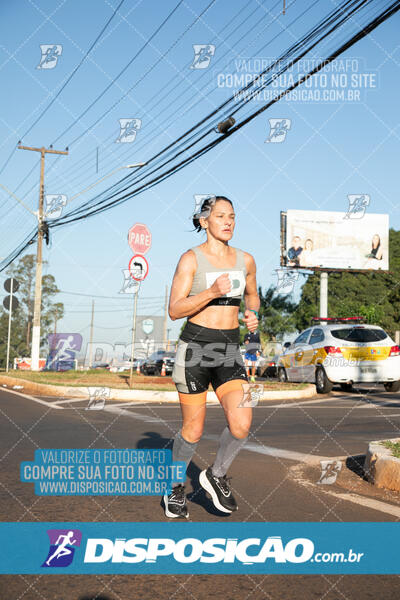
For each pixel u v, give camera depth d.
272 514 3.86
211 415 10.21
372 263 39.94
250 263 3.79
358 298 45.38
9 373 23.05
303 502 4.18
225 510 3.66
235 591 2.67
